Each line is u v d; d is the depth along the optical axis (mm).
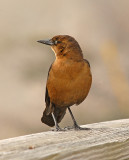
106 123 6516
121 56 18609
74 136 5453
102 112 15422
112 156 5238
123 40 20500
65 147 4906
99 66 18328
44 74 19547
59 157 4758
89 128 6121
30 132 15117
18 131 15109
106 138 5391
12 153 4598
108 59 14570
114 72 14102
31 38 22344
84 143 5121
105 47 15109
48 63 20312
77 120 15141
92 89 16672
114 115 15109
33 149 4754
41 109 16641
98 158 5105
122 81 13844
